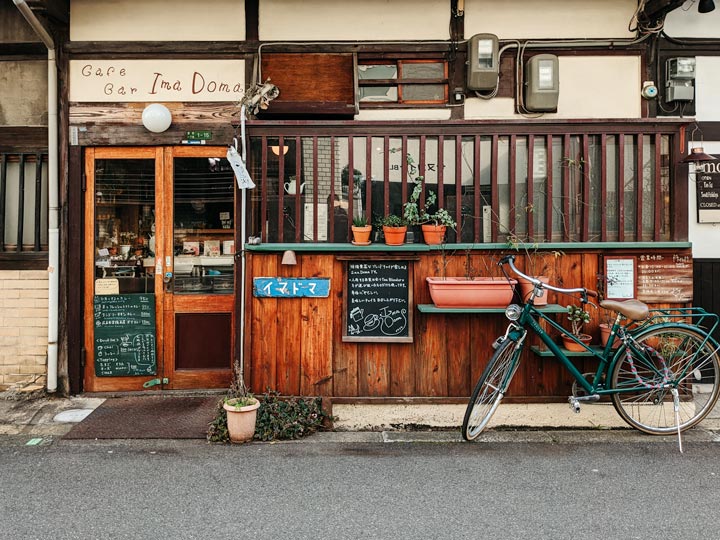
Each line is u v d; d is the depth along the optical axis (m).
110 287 5.35
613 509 3.32
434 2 5.22
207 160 5.37
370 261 4.79
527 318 4.37
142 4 5.23
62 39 5.23
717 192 5.40
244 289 4.75
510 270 4.80
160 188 5.35
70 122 5.26
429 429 4.73
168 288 5.37
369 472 3.83
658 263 4.81
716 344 4.55
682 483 3.67
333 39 5.23
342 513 3.27
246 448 4.23
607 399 4.76
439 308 4.59
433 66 5.30
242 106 4.73
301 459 4.04
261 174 4.86
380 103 5.26
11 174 5.46
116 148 5.33
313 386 4.80
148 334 5.34
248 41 5.22
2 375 5.38
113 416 4.79
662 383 4.40
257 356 4.80
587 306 4.80
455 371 4.81
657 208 4.84
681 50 5.34
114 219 5.38
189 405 5.03
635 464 3.97
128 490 3.55
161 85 5.24
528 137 4.81
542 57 5.11
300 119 5.27
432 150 4.87
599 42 5.21
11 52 5.32
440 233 4.73
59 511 3.29
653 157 4.86
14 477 3.73
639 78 5.27
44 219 5.46
